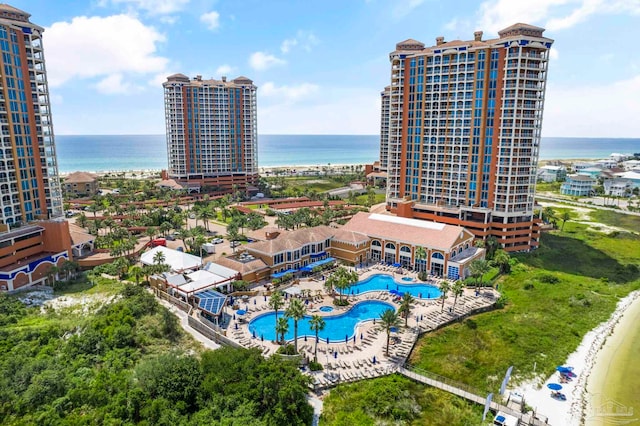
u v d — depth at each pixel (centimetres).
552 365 6825
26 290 9100
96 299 8638
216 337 7131
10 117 9481
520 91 11600
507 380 5866
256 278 9912
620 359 7031
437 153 13188
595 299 9238
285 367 5453
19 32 9638
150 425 4578
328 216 14900
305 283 10012
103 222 14112
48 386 5069
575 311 8719
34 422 4541
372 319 8219
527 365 6794
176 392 5038
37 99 10169
